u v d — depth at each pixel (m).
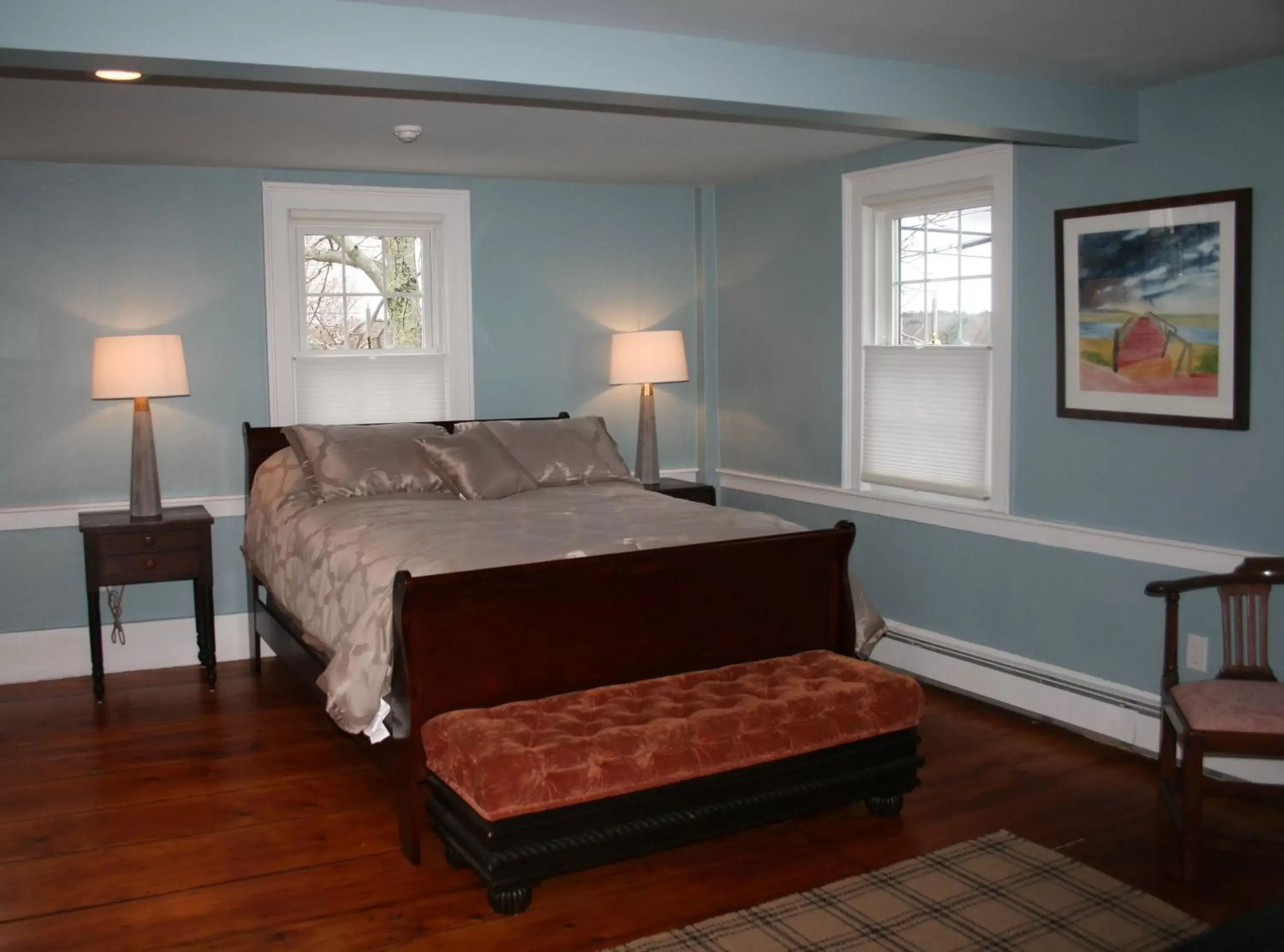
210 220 4.88
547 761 2.67
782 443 5.38
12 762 3.80
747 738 2.91
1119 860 2.97
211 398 4.95
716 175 5.31
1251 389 3.32
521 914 2.75
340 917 2.74
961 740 3.89
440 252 5.32
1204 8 2.68
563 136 4.25
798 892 2.84
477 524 3.79
